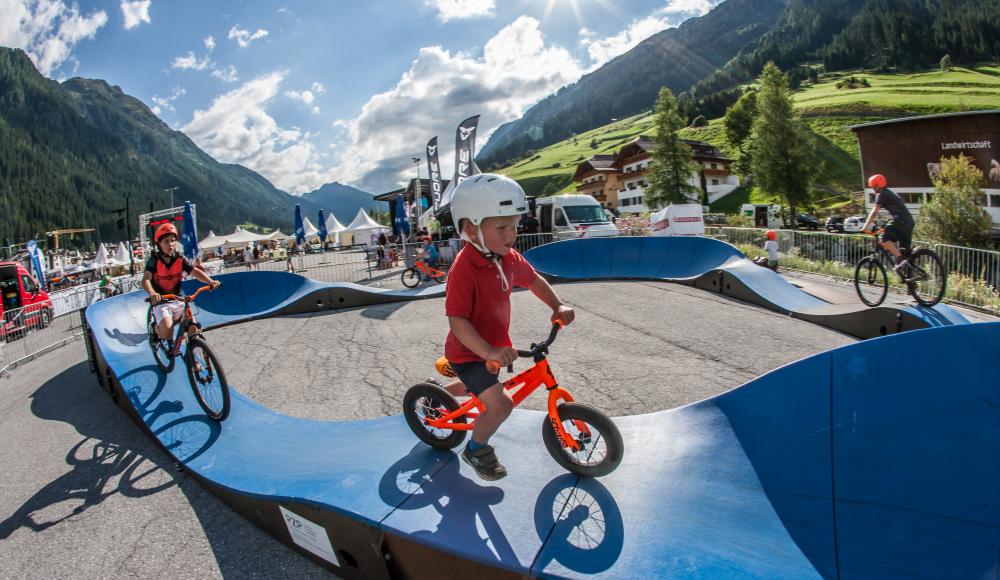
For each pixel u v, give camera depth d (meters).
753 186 71.56
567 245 14.37
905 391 2.54
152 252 5.16
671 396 5.30
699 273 12.32
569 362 6.60
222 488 3.53
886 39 143.62
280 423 4.52
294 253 34.00
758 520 2.46
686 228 19.88
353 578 2.76
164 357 5.68
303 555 3.02
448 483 2.93
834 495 2.45
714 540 2.36
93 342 7.19
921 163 22.27
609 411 5.01
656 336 7.65
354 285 12.34
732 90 133.62
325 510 2.74
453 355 2.80
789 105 47.81
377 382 6.36
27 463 4.69
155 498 3.79
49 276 47.16
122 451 4.70
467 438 3.51
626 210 77.44
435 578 2.44
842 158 69.38
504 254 2.67
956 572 1.96
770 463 2.77
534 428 3.59
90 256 77.62
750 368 6.09
